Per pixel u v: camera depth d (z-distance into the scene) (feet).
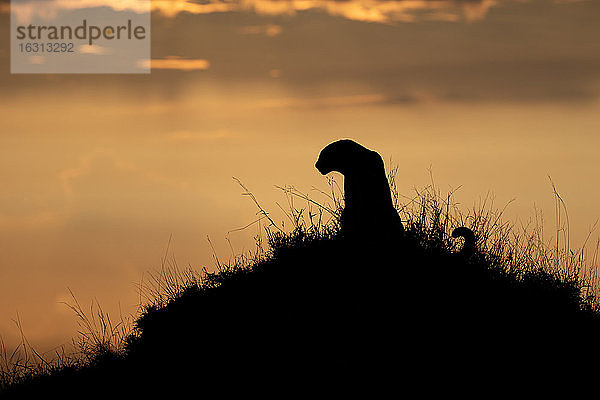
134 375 143.33
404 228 151.53
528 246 155.53
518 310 138.21
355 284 142.82
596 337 135.85
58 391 145.48
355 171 150.30
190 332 144.66
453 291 140.05
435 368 129.49
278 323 139.95
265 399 129.70
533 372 129.08
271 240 155.22
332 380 129.59
